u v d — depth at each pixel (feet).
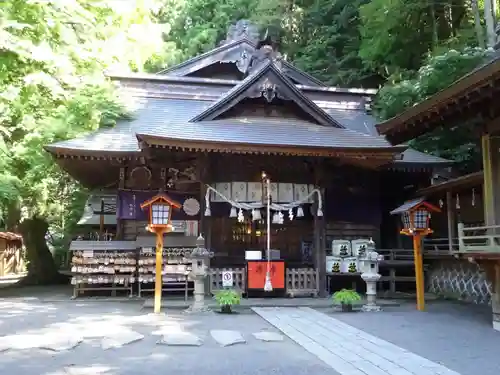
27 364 18.88
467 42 61.82
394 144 35.35
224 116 47.57
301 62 87.56
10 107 44.34
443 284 46.98
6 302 40.50
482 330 27.45
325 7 90.38
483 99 27.25
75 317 31.65
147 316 32.30
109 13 33.63
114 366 18.67
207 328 27.86
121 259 42.91
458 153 55.67
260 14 94.68
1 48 27.76
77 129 46.68
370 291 36.14
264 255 46.91
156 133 40.19
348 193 49.70
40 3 27.73
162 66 79.77
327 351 21.54
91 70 37.60
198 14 102.78
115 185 53.93
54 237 94.02
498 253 25.90
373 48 70.69
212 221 48.01
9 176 50.78
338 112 63.41
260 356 20.68
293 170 45.29
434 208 36.50
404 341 24.27
